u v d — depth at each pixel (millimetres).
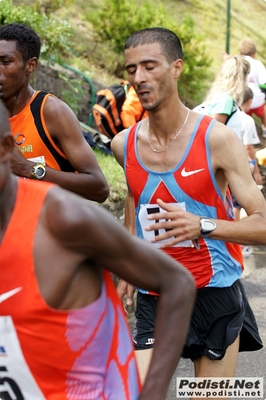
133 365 2225
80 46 10305
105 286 2086
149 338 3590
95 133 8109
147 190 3465
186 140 3369
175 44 3375
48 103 3609
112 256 1979
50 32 7605
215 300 3510
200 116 3408
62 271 1905
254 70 10453
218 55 12609
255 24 13945
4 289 1888
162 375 2064
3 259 1873
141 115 7887
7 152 1901
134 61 3355
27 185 1934
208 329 3539
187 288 2100
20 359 1976
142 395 2059
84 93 9336
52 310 1915
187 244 3428
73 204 1896
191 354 3625
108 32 10172
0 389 2074
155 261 2061
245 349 3830
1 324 1922
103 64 10297
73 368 2029
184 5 13156
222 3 13844
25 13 7434
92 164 3695
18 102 3621
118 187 6832
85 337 2006
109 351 2113
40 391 2037
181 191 3395
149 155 3445
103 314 2045
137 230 3629
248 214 3354
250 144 6918
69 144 3639
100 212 1939
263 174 9500
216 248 3457
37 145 3629
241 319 3559
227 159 3332
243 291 3646
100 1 11219
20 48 3557
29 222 1887
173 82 3363
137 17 10109
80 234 1890
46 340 1951
